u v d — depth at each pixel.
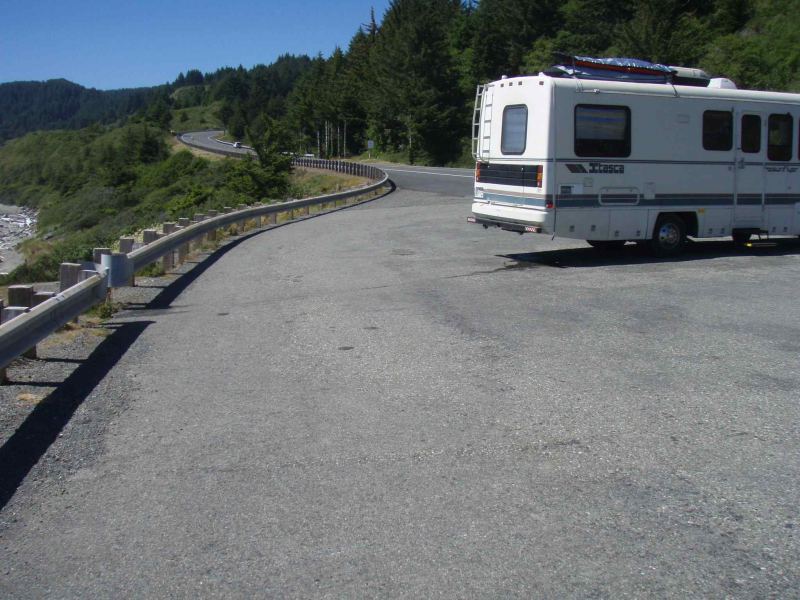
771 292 10.71
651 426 5.77
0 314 7.11
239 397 6.67
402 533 4.27
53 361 7.88
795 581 3.74
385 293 11.20
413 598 3.66
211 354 8.11
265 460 5.30
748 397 6.38
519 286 11.45
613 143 12.98
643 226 13.46
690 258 14.00
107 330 9.27
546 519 4.39
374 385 6.89
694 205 13.80
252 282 12.62
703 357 7.55
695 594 3.64
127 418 6.19
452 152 79.12
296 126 109.88
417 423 5.92
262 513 4.55
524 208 13.04
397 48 82.44
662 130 13.33
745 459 5.16
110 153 96.69
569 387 6.70
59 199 94.12
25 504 4.74
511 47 75.12
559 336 8.42
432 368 7.35
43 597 3.77
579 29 61.09
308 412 6.24
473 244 16.48
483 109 13.99
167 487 4.93
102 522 4.50
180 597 3.73
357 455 5.35
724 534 4.20
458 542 4.16
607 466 5.08
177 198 54.16
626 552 4.03
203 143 117.19
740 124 13.97
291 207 25.36
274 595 3.72
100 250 11.01
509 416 6.02
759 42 45.31
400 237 18.16
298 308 10.36
